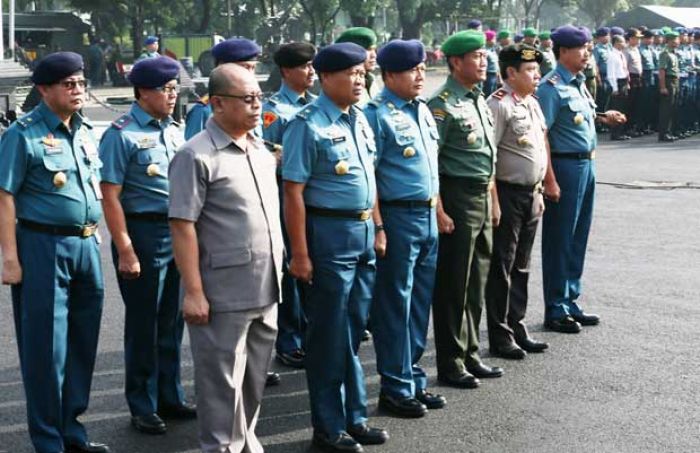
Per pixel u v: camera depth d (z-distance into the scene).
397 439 5.23
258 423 5.52
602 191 13.02
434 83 39.44
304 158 4.93
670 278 8.52
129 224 5.37
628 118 19.94
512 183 6.42
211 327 4.27
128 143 5.29
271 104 6.59
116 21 48.84
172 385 5.62
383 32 62.31
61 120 4.85
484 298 6.61
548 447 5.09
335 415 5.11
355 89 4.98
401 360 5.54
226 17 52.62
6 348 6.91
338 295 5.02
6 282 4.77
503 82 6.50
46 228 4.81
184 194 4.20
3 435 5.38
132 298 5.41
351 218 5.00
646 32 20.38
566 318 7.15
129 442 5.30
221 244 4.24
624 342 6.85
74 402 5.08
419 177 5.43
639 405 5.66
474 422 5.45
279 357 6.68
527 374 6.24
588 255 9.40
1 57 17.19
